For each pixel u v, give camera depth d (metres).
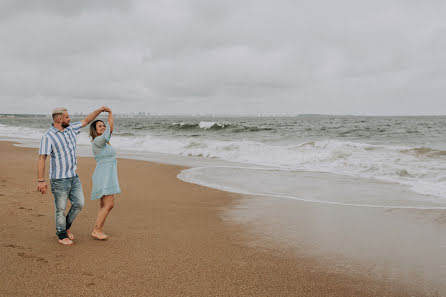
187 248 4.05
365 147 14.40
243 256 3.85
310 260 3.77
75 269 3.30
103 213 4.21
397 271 3.51
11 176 8.63
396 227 5.03
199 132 36.34
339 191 7.77
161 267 3.45
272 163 12.77
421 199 6.93
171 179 9.27
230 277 3.28
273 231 4.82
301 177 9.72
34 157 13.21
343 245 4.27
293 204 6.50
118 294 2.84
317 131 33.25
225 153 15.25
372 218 5.52
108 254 3.75
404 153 13.07
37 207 5.67
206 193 7.50
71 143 3.91
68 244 3.98
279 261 3.72
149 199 6.80
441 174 9.49
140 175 9.83
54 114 3.77
